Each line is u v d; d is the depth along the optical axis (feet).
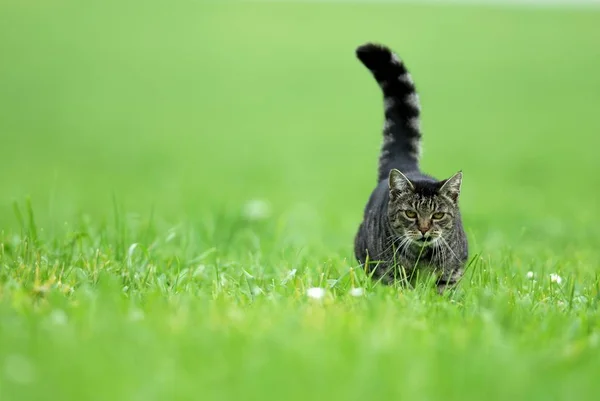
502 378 22.52
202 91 154.61
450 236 38.17
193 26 191.72
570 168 110.52
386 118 44.73
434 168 105.70
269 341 24.59
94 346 23.89
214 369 22.80
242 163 111.45
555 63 171.22
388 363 23.11
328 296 30.50
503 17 203.92
